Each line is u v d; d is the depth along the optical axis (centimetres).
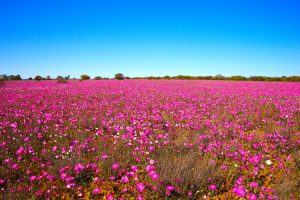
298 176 402
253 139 576
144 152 480
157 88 2020
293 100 1216
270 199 336
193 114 842
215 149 496
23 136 555
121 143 529
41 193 333
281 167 430
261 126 730
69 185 344
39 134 560
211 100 1213
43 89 1834
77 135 591
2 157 447
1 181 352
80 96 1337
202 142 557
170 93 1559
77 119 752
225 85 2616
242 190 336
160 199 342
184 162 412
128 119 757
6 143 501
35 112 818
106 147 512
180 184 359
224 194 359
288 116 800
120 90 1761
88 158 461
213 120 787
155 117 761
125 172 407
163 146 520
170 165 398
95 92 1578
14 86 2262
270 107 998
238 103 1102
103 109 923
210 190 361
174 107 976
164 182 363
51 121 705
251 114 845
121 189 363
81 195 337
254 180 399
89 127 683
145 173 411
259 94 1536
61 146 505
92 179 392
